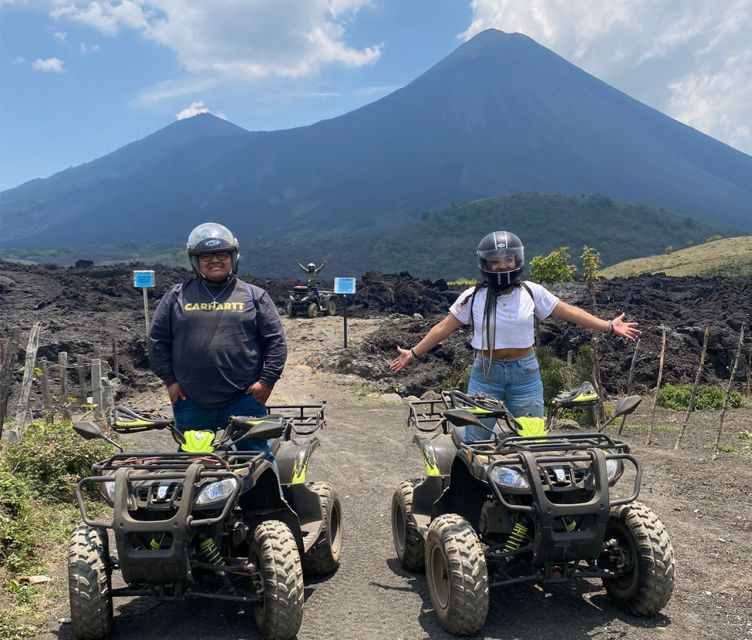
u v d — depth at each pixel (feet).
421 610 18.04
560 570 16.72
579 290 107.45
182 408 19.04
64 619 17.89
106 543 17.06
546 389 49.47
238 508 18.35
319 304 111.34
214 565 16.34
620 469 17.37
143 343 77.77
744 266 364.79
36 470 28.04
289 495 19.98
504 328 19.39
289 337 92.73
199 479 16.02
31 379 34.47
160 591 16.06
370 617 17.67
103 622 16.24
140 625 17.35
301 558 20.17
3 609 17.95
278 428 16.37
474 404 18.44
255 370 19.22
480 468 17.08
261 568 16.03
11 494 24.16
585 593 18.74
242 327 18.92
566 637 16.22
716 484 30.07
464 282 167.73
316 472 35.27
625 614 17.42
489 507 17.63
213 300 18.99
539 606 17.95
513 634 16.40
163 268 158.61
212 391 18.65
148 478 15.83
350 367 74.90
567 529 16.44
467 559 16.01
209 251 18.75
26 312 95.14
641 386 64.85
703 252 448.65
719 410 55.26
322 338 89.56
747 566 20.74
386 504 29.12
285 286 149.89
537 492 15.78
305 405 22.89
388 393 66.95
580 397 18.98
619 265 465.47
